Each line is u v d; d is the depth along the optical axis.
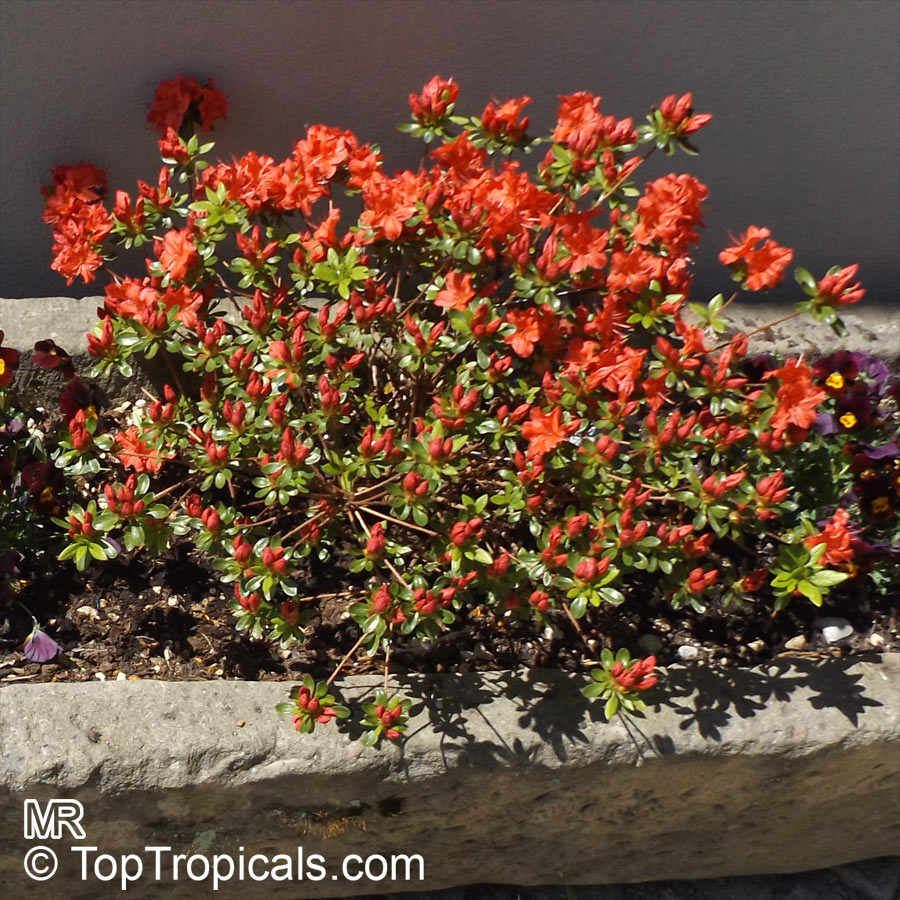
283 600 0.98
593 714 0.91
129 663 0.94
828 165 1.17
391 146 1.14
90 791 0.85
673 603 0.89
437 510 0.98
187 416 0.94
